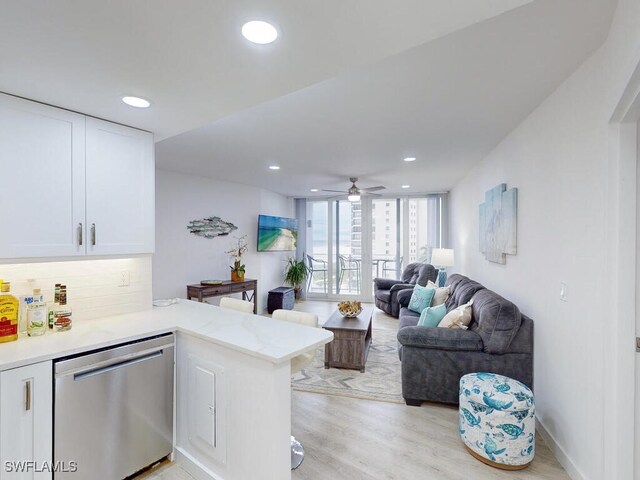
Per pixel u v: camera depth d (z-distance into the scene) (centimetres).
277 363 157
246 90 175
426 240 722
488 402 206
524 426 201
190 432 203
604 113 169
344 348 357
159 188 480
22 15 115
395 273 745
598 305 176
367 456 215
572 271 202
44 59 145
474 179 467
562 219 215
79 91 175
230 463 180
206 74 158
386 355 403
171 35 128
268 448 163
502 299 274
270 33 127
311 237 803
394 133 319
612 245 167
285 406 166
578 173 196
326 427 249
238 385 175
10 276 194
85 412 171
